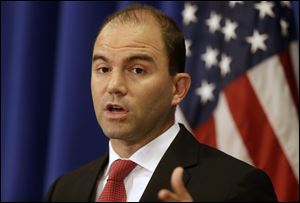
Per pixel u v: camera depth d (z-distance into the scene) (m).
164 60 4.25
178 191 3.43
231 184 3.94
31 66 9.41
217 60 8.11
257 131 7.77
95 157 8.89
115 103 4.13
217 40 8.18
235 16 8.10
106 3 9.14
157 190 4.02
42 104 9.44
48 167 9.04
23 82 9.37
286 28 8.00
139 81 4.16
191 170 4.13
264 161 7.70
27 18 9.46
